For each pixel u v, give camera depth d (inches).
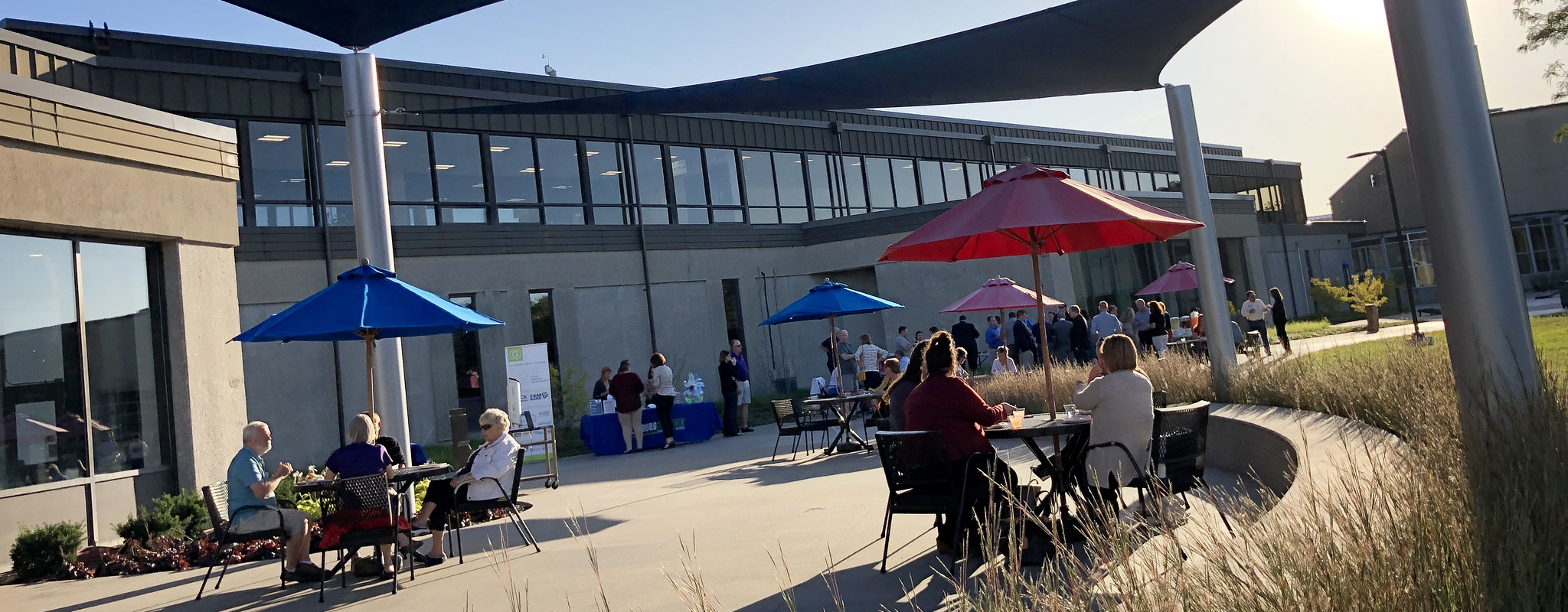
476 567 279.1
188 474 391.5
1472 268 182.7
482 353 824.3
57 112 348.8
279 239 727.1
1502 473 141.0
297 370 725.3
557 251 878.4
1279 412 353.7
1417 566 108.7
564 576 253.4
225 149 425.7
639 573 248.4
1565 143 1953.7
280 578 281.9
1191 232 496.7
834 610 194.4
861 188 1127.0
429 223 820.0
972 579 208.2
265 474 276.1
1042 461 259.3
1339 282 1809.8
